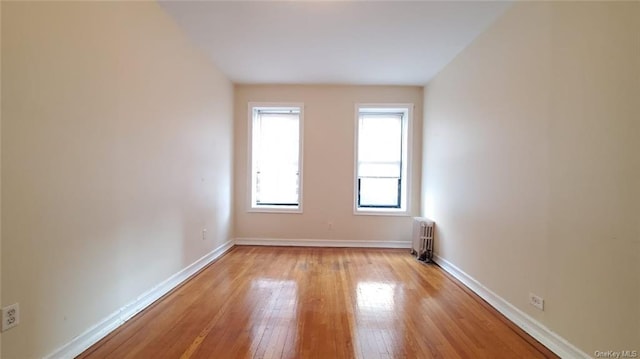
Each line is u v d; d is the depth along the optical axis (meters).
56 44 1.59
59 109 1.61
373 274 3.32
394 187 4.81
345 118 4.63
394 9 2.54
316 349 1.84
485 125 2.74
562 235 1.82
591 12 1.64
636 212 1.41
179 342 1.90
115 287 2.07
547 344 1.91
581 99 1.70
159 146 2.57
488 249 2.64
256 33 2.99
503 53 2.48
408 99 4.60
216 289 2.81
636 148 1.41
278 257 3.99
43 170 1.53
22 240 1.44
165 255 2.70
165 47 2.64
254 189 4.78
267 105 4.64
